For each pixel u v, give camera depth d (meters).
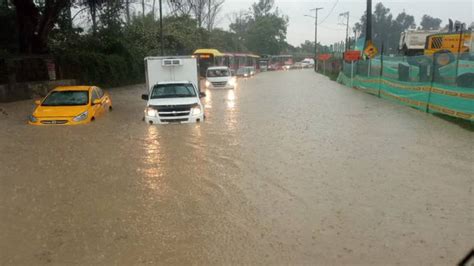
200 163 8.36
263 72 71.62
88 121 13.07
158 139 10.77
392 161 8.33
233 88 29.59
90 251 4.64
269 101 20.27
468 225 5.21
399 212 5.65
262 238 4.90
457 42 24.19
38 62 23.48
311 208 5.83
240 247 4.68
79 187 6.90
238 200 6.19
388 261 4.34
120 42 35.56
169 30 49.16
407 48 31.53
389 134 11.12
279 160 8.53
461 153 8.90
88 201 6.22
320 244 4.74
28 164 8.39
